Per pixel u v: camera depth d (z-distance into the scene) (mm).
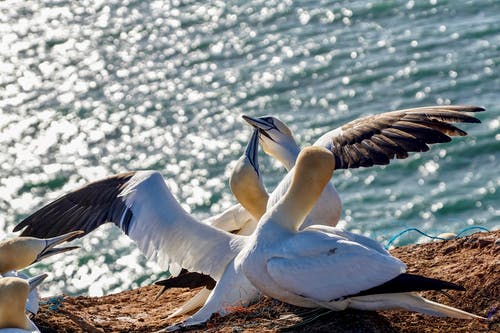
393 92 46594
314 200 10422
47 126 45875
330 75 48750
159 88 49156
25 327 10516
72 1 59969
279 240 10195
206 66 50875
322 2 56875
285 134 13445
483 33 51094
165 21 56250
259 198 12922
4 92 49250
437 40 51062
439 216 36719
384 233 35875
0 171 42250
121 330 11531
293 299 10266
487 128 41250
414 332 10336
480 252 12250
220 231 11258
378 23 54031
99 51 53469
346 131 12195
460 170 39219
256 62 50875
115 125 45750
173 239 11055
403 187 38562
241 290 10953
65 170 42344
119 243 35281
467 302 10852
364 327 10211
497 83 46000
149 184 11227
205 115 45906
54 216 11383
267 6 56844
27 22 57531
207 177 41000
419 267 12086
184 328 10883
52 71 51594
